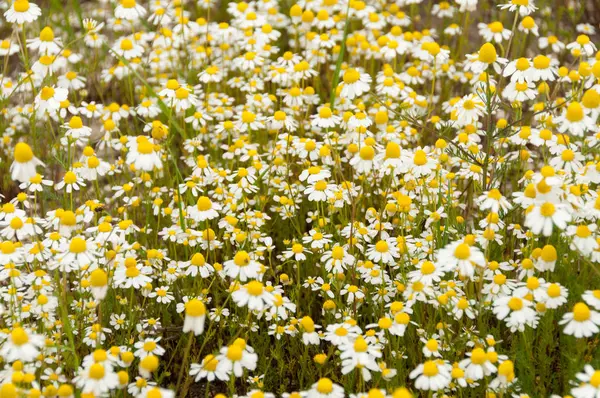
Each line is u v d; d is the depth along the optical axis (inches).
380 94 34.1
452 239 28.2
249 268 24.0
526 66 28.4
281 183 31.1
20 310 25.0
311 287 28.0
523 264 25.2
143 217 31.9
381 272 26.8
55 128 35.8
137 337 27.2
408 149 31.9
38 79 34.1
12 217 26.7
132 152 25.6
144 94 36.3
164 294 27.1
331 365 27.0
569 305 26.0
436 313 26.6
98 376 22.4
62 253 24.7
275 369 27.2
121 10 34.1
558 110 31.9
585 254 24.7
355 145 29.9
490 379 24.8
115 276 26.1
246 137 33.4
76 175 28.2
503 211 27.3
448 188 28.4
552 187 24.3
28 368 23.8
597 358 24.4
